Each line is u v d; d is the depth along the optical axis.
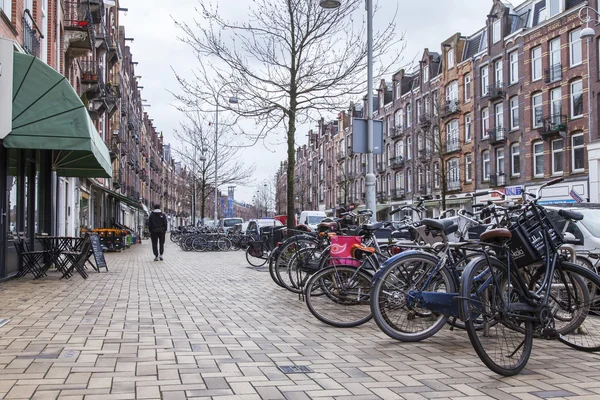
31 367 3.98
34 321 5.87
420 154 46.91
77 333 5.25
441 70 43.69
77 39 20.36
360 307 5.95
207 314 6.57
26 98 8.80
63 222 20.83
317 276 5.98
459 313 4.06
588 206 9.16
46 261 12.07
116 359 4.26
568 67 29.92
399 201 50.38
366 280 5.97
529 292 4.32
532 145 32.62
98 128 29.97
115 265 15.15
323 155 75.75
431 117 42.97
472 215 6.34
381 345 4.96
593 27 28.27
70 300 7.56
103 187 30.94
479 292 4.14
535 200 4.62
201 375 3.86
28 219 11.48
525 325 4.22
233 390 3.53
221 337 5.21
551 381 3.85
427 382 3.80
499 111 36.06
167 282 10.34
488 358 3.91
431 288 4.95
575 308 4.72
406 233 7.81
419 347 4.89
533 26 32.78
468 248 4.67
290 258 8.60
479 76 38.06
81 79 25.31
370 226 6.62
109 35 32.38
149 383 3.64
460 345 4.99
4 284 9.34
